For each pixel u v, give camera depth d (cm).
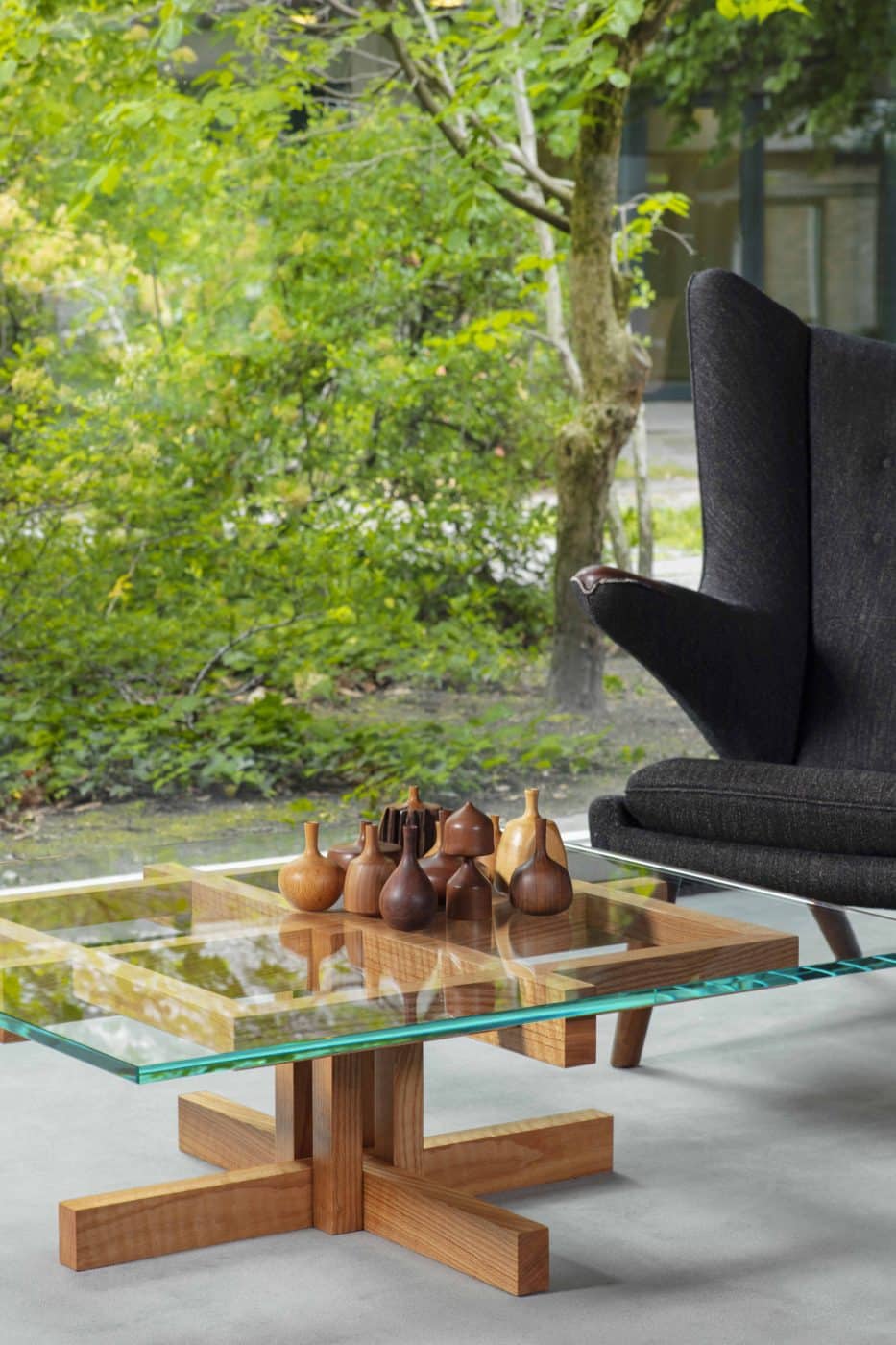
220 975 156
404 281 412
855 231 447
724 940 168
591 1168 195
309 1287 164
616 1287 164
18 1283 164
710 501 266
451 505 418
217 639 400
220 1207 175
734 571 260
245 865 209
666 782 229
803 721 263
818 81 442
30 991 150
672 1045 247
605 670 429
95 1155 200
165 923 177
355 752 407
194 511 396
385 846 184
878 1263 170
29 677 385
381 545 413
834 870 212
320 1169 179
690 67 431
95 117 376
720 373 269
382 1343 151
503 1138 189
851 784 214
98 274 383
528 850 187
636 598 235
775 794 218
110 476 388
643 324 432
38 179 376
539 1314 157
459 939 169
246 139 391
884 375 274
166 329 390
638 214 429
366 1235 178
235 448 399
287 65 393
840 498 271
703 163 435
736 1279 166
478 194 413
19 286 377
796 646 261
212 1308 159
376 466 412
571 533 425
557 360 427
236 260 395
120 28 376
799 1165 198
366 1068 183
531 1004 146
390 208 408
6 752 379
